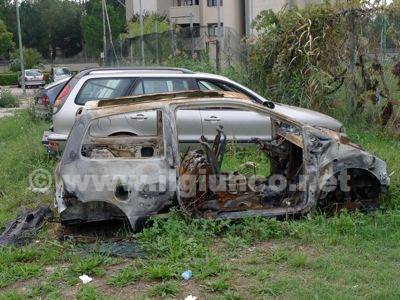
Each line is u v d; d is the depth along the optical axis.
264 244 6.15
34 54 62.44
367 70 11.80
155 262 5.65
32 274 5.62
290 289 4.99
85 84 9.94
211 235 6.26
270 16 13.81
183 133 9.58
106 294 5.08
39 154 10.76
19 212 7.70
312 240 6.11
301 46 12.86
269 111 6.65
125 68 10.61
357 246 5.95
